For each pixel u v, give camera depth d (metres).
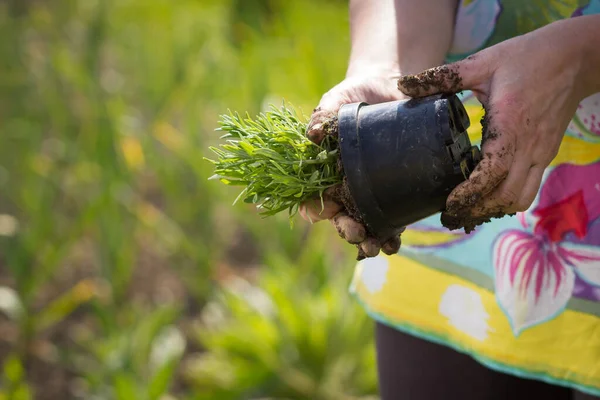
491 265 1.36
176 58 3.38
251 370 2.59
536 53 1.08
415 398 1.49
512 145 1.05
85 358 2.72
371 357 2.60
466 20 1.37
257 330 2.67
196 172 3.11
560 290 1.31
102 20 3.31
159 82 3.68
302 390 2.65
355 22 1.37
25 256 2.64
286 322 2.66
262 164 1.15
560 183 1.30
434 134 1.04
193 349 2.86
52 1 4.04
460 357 1.44
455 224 1.11
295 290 2.76
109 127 2.91
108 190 2.83
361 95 1.20
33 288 2.66
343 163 1.06
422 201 1.06
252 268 3.28
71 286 3.08
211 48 3.80
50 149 3.54
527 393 1.46
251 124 1.22
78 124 3.47
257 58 3.70
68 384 2.67
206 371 2.64
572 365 1.31
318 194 1.14
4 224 2.98
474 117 1.35
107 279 2.83
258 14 4.67
